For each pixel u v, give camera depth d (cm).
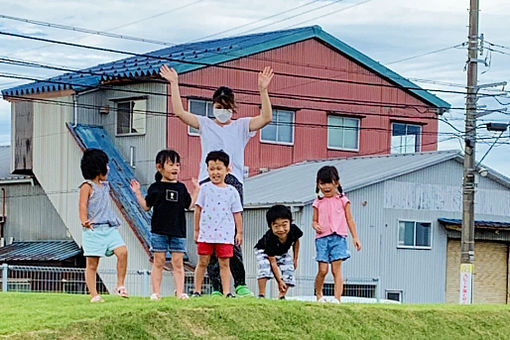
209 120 1194
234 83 3253
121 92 3206
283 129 3394
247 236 2714
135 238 2848
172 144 3073
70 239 3334
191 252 2831
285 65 3412
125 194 2977
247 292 1195
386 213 2838
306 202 2555
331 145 3519
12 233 3581
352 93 3584
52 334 846
